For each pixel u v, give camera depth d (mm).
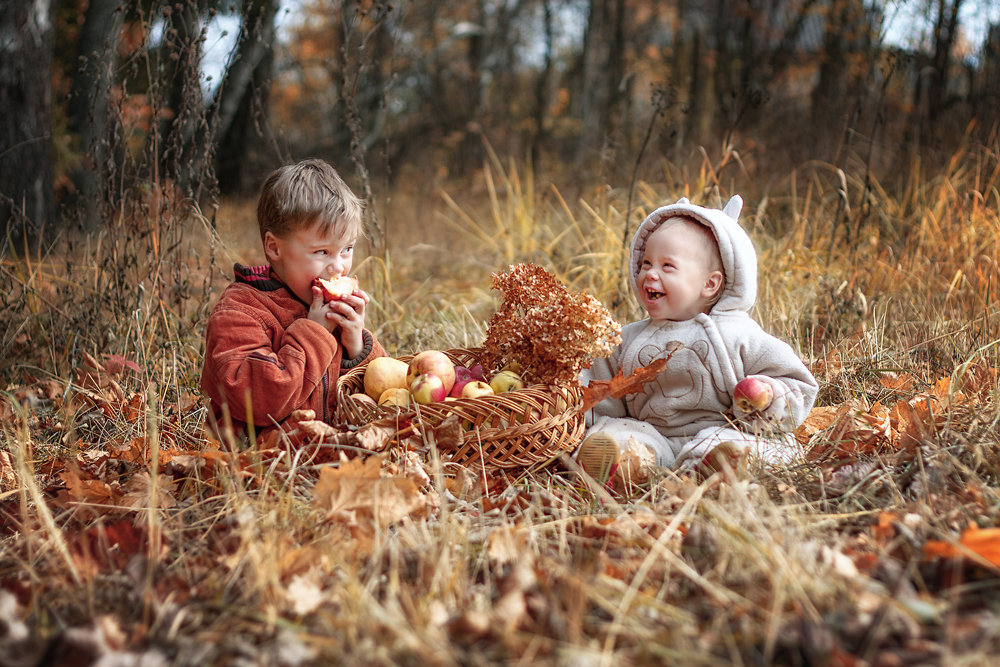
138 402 2986
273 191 2447
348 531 1878
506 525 1872
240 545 1771
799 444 2426
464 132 14406
